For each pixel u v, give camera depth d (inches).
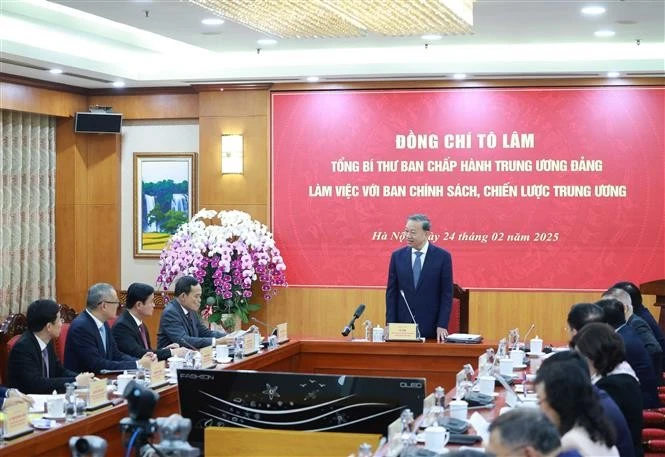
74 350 245.3
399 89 396.2
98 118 412.2
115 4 285.0
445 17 215.9
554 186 389.1
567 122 387.5
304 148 402.3
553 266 389.7
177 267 378.6
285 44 367.6
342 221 401.1
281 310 403.9
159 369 215.0
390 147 397.4
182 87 415.5
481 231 393.4
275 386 170.2
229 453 169.3
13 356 224.2
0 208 387.5
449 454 101.7
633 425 166.6
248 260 379.6
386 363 285.6
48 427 174.9
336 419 167.8
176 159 421.4
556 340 390.0
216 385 172.1
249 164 405.4
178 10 294.7
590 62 369.1
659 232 383.9
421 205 396.8
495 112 391.5
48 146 415.8
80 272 425.4
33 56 334.3
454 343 283.9
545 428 99.7
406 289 298.5
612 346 167.6
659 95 382.0
